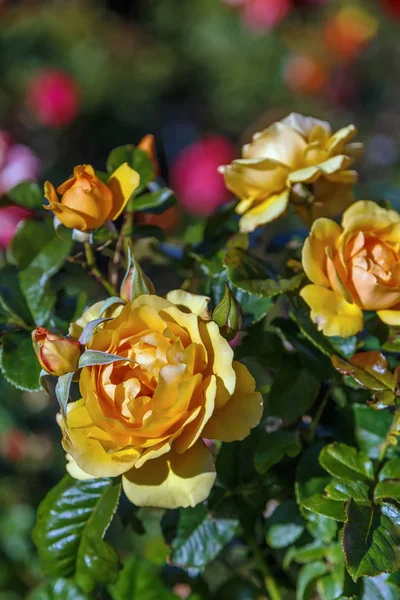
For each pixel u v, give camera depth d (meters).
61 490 0.71
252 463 0.72
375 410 0.71
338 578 0.71
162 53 3.33
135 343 0.64
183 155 2.16
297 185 0.71
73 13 3.29
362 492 0.67
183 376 0.62
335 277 0.67
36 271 0.74
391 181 2.13
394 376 0.68
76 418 0.65
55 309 0.75
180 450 0.63
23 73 3.02
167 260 0.80
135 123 3.13
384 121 2.90
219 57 3.26
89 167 0.69
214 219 0.78
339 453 0.68
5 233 0.96
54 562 0.70
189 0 3.39
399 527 0.65
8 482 1.38
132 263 0.67
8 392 1.41
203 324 0.64
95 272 0.75
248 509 0.73
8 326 0.73
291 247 0.77
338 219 0.79
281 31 3.03
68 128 2.92
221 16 3.29
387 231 0.68
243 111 3.20
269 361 0.71
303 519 0.72
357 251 0.68
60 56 3.14
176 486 0.63
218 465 0.72
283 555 0.78
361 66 2.97
